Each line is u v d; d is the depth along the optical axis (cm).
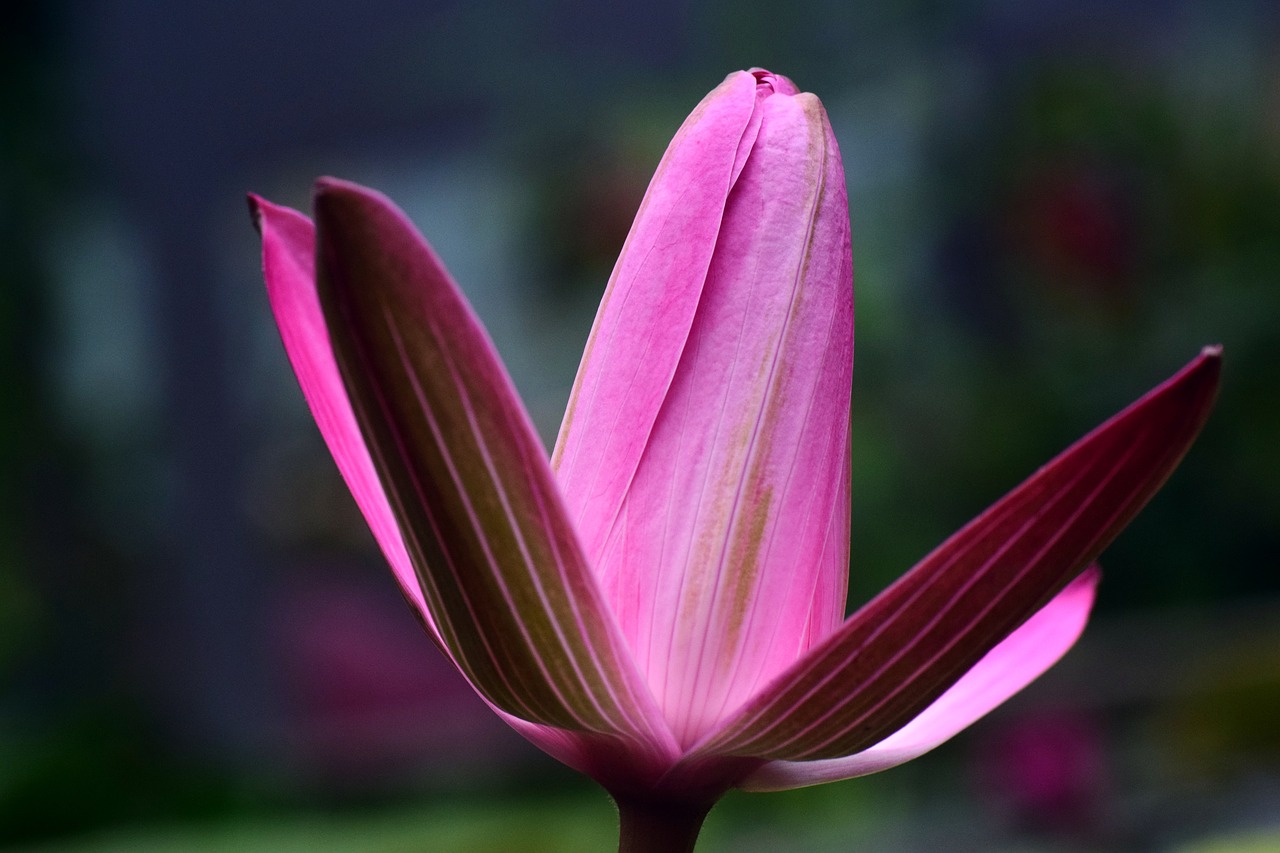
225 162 312
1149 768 192
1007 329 286
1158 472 45
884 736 47
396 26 300
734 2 269
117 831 232
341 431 49
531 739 49
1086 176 288
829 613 49
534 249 279
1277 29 312
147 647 325
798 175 49
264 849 182
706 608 48
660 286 49
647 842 48
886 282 281
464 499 46
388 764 258
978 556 46
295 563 315
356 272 45
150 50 310
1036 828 163
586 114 271
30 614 333
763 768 49
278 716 297
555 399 289
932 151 287
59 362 333
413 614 49
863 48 271
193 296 309
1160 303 294
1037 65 291
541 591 46
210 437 305
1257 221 300
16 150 314
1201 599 316
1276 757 190
